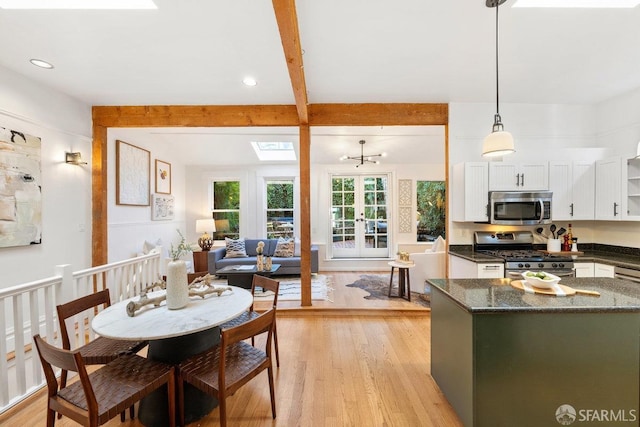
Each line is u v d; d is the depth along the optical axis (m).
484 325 1.60
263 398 2.05
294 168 6.55
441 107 3.75
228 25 2.15
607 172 3.34
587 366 1.60
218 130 4.98
